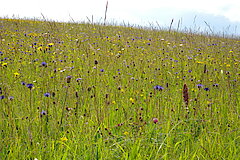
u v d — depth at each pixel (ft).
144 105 14.14
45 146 9.66
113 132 11.17
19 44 29.48
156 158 8.84
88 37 36.99
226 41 44.83
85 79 16.93
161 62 24.14
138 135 10.07
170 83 19.03
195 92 16.38
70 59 23.80
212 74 21.12
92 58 23.61
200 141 10.19
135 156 8.95
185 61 26.40
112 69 21.67
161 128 11.40
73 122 11.16
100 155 9.23
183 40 40.06
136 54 27.68
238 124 12.23
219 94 15.89
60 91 14.64
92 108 12.84
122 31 48.70
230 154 9.38
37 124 11.07
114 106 13.69
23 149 9.34
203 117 12.80
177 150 9.83
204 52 31.83
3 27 44.21
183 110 12.91
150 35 44.86
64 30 43.75
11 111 11.41
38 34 37.37
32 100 13.48
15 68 20.43
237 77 20.51
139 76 19.15
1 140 9.44
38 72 19.39
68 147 9.06
